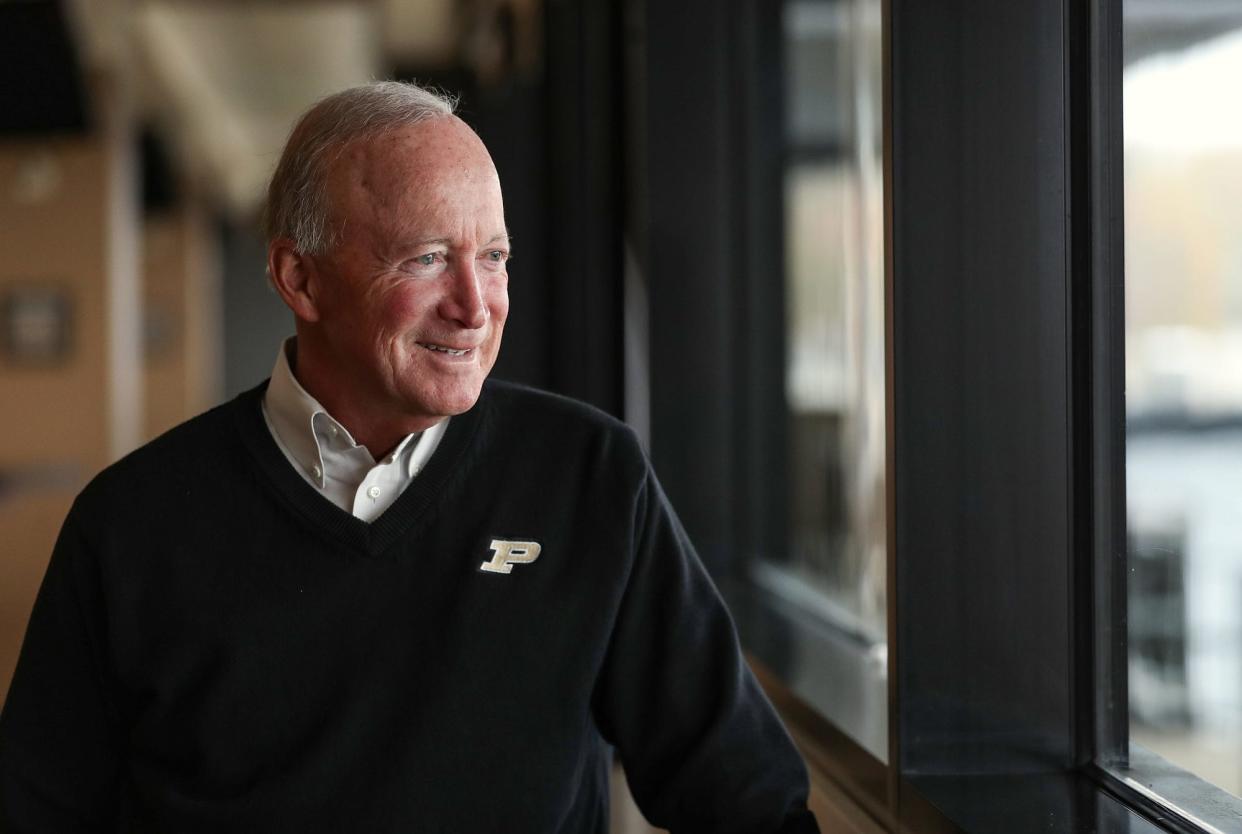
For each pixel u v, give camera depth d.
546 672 1.28
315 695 1.25
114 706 1.33
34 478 6.28
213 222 15.93
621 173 2.78
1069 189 1.36
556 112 2.97
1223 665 1.57
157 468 1.31
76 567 1.29
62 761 1.31
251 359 16.89
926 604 1.39
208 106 10.19
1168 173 1.38
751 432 2.74
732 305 2.71
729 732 1.32
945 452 1.38
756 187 2.70
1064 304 1.37
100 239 7.44
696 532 2.73
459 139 1.21
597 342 2.80
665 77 2.60
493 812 1.26
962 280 1.37
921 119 1.35
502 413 1.36
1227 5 1.32
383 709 1.25
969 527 1.39
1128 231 1.36
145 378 12.38
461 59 4.39
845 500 2.79
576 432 1.35
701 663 1.34
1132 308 1.38
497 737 1.26
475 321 1.20
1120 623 1.39
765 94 2.70
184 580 1.27
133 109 8.41
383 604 1.27
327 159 1.21
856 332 2.75
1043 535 1.39
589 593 1.29
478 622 1.26
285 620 1.26
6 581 7.38
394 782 1.23
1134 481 1.40
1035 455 1.39
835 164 2.79
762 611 2.47
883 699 1.84
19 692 1.30
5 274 7.39
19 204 7.40
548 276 3.01
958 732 1.41
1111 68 1.34
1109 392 1.37
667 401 2.71
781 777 1.32
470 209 1.19
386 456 1.29
